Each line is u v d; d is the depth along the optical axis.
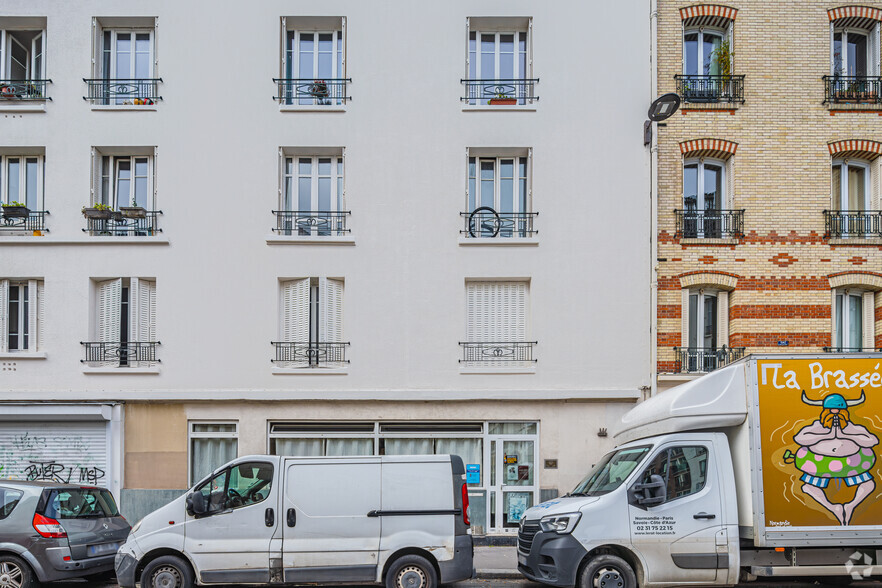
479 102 14.20
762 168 14.00
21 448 13.30
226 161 13.88
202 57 14.06
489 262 13.75
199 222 13.77
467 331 13.80
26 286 13.90
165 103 13.98
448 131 13.96
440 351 13.56
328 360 13.62
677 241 13.84
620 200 13.85
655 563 8.04
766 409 8.04
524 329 13.82
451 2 14.16
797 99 14.09
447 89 14.04
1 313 13.66
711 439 8.33
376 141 13.92
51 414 13.08
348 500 8.42
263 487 8.48
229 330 13.57
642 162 13.91
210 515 8.35
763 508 7.92
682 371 13.62
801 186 13.97
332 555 8.30
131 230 13.91
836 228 14.04
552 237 13.77
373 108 13.98
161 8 14.11
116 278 13.76
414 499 8.48
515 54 14.57
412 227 13.78
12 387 13.44
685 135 14.04
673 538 8.05
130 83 14.14
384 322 13.61
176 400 13.36
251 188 13.85
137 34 14.53
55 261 13.68
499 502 13.39
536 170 13.92
